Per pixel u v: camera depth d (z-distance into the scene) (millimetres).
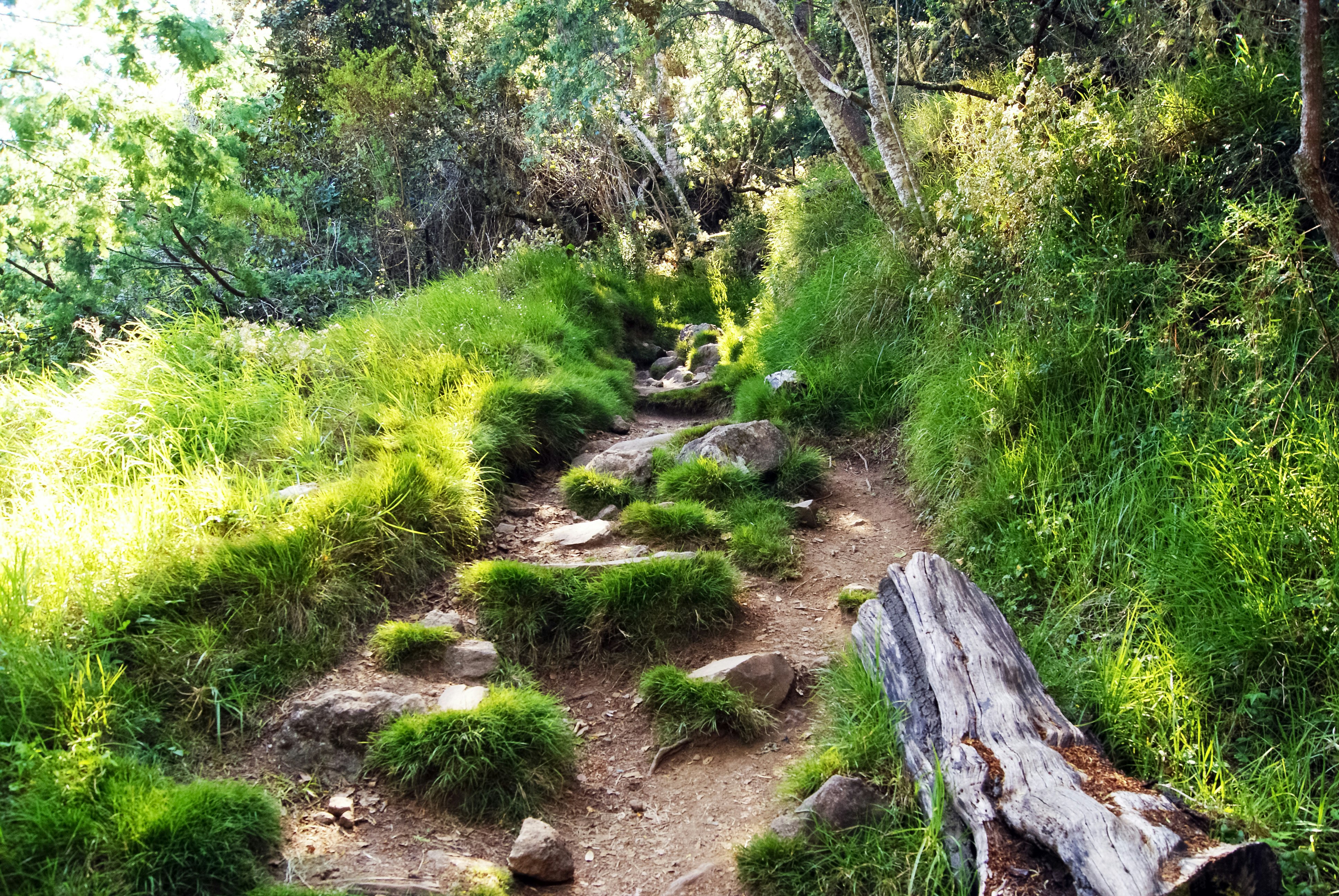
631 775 3830
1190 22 6277
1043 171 5602
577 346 9703
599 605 4582
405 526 4965
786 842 3180
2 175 8430
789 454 6445
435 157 14852
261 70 15281
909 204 7527
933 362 6484
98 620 3719
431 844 3279
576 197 17000
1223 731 3350
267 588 4152
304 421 5898
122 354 6297
